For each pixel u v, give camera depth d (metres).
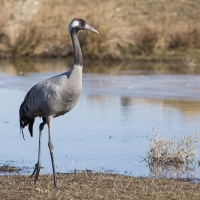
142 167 11.16
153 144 12.70
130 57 30.20
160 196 8.88
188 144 12.14
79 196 8.77
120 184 9.56
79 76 9.48
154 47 30.45
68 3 37.31
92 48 30.28
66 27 32.94
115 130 14.08
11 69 26.36
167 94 19.48
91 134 13.72
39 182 9.67
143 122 14.97
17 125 14.79
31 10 33.84
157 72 25.39
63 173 10.51
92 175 10.28
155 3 37.97
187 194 9.04
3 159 11.63
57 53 31.34
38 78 23.20
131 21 34.84
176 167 11.29
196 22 33.94
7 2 34.56
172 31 31.83
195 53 30.16
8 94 19.52
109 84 21.80
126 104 17.70
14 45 31.69
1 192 8.95
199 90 20.28
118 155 11.94
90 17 31.78
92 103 17.91
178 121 15.03
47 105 9.45
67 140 13.17
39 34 31.98
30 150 12.37
